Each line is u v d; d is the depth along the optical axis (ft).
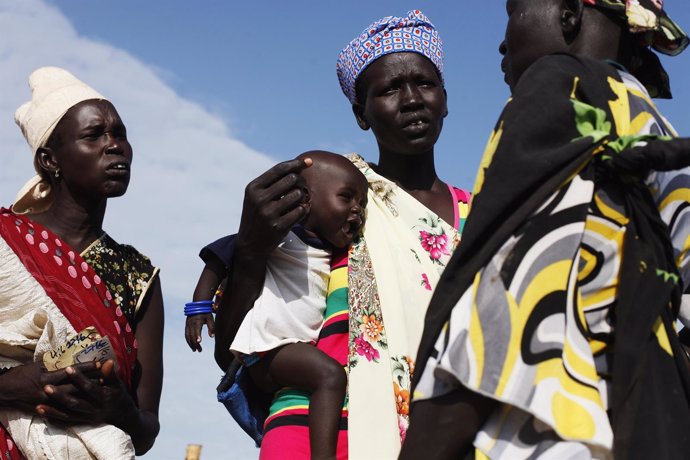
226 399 12.09
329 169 12.32
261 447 11.71
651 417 6.86
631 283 7.14
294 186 11.53
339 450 11.26
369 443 11.09
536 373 6.81
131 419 13.33
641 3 8.59
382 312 11.71
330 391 11.30
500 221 7.24
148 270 15.16
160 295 15.25
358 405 11.27
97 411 12.85
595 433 6.62
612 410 6.96
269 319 11.72
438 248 12.60
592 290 7.31
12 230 13.96
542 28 8.68
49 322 13.11
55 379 12.69
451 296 7.22
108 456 12.73
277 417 11.66
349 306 11.82
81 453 12.84
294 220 11.45
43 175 15.14
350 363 11.51
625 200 7.43
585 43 8.55
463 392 7.09
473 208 7.39
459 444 7.08
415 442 7.13
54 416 12.78
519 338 6.90
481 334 6.96
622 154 7.34
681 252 8.11
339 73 14.15
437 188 13.71
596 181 7.43
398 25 13.43
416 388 7.23
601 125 7.45
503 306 6.98
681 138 7.52
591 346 7.27
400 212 12.75
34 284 13.71
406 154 13.41
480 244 7.25
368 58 13.35
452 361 6.93
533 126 7.36
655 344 7.19
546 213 7.17
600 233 7.36
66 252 14.24
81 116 14.78
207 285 12.66
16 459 13.15
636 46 9.00
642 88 8.30
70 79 15.39
